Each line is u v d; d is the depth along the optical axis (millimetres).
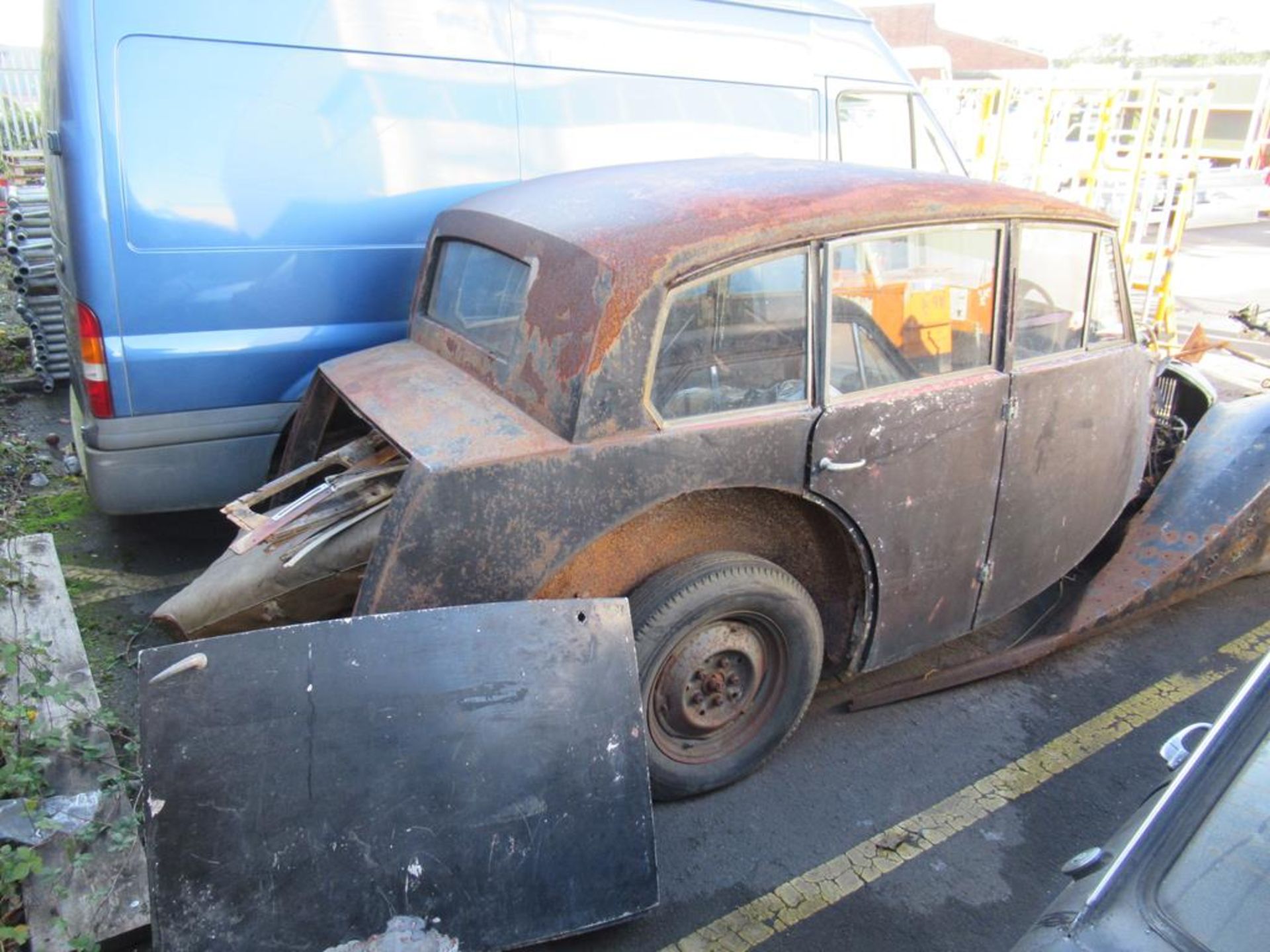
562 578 2766
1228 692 3900
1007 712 3746
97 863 2586
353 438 3906
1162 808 1745
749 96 5324
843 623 3420
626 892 2473
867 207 3025
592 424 2609
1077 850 3057
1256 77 20312
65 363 6871
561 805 2410
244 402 4141
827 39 5613
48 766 2891
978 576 3543
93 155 3633
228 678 2188
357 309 4312
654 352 2678
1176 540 4055
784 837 3068
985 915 2803
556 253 2865
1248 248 15297
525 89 4570
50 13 3801
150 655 2139
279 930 2146
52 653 3551
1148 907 1627
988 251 3289
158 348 3898
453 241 3586
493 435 2617
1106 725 3678
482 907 2309
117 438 3936
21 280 6527
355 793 2230
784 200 2977
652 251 2686
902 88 6004
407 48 4223
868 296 3055
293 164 4035
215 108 3838
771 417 2881
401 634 2320
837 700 3787
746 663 3150
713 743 3197
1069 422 3617
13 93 12711
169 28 3705
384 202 4270
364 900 2213
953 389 3225
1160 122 8742
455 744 2320
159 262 3822
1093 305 3725
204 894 2105
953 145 6406
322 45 4016
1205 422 4504
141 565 4652
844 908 2809
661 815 3148
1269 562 4332
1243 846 1662
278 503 3855
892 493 3174
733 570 2924
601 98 4809
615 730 2488
